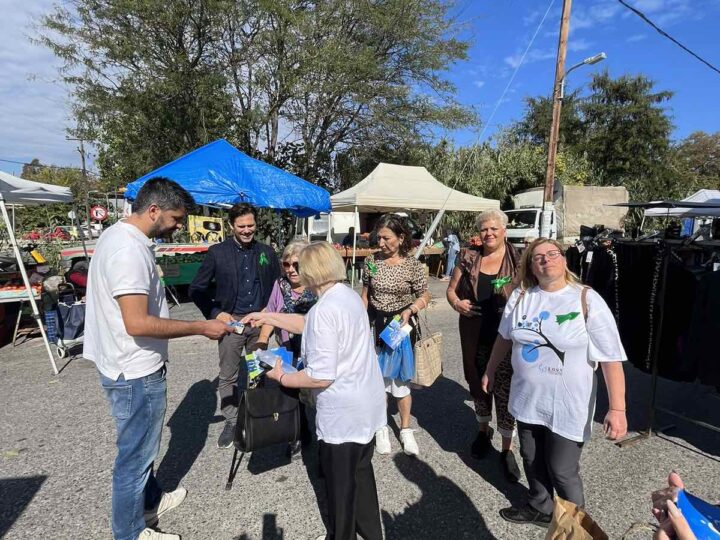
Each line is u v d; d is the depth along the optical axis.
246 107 14.31
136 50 12.05
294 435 2.48
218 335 2.36
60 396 4.31
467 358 3.16
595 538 1.43
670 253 3.57
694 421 3.38
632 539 2.40
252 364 2.67
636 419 3.93
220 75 12.79
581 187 15.27
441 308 8.69
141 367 2.10
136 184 6.03
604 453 3.33
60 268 9.53
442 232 14.29
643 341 3.73
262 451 3.31
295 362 3.08
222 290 3.29
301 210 8.18
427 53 14.79
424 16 14.77
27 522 2.52
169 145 13.56
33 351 5.87
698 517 1.16
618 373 1.96
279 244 10.28
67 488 2.83
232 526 2.50
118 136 13.56
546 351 2.10
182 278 8.61
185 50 12.99
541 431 2.24
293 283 3.26
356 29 14.59
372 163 17.03
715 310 3.21
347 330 1.97
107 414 3.90
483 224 2.97
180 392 4.43
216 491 2.82
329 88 13.30
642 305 3.74
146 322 1.95
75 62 12.38
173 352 5.78
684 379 3.48
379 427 2.10
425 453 3.28
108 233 2.05
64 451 3.28
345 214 16.94
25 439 3.46
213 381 4.73
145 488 2.43
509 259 2.98
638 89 26.66
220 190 6.27
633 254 3.86
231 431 3.36
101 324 2.04
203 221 11.22
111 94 12.88
